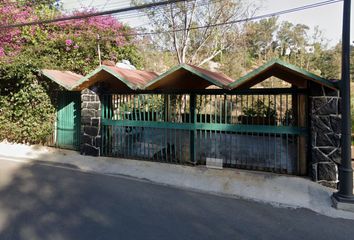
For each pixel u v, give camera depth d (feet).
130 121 27.14
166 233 12.69
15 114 33.60
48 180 20.45
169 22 47.19
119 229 12.96
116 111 28.17
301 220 14.35
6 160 26.96
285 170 21.95
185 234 12.64
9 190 18.01
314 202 16.70
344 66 15.90
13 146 32.94
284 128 21.38
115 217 14.29
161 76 22.95
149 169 23.76
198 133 24.97
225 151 24.27
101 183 20.16
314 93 19.72
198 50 49.60
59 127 32.65
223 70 74.90
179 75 23.88
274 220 14.33
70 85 28.68
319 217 14.75
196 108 24.61
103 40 45.42
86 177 21.67
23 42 42.47
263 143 23.11
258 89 22.15
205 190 19.12
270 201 17.04
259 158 24.59
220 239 12.26
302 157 21.38
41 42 42.50
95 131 28.30
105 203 16.19
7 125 34.14
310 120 20.40
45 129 32.50
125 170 23.68
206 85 29.09
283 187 19.07
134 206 15.88
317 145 19.67
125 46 48.47
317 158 19.66
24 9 44.88
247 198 17.61
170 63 65.10
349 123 15.92
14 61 31.71
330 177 19.19
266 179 20.66
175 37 47.60
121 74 25.22
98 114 28.25
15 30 41.39
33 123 32.73
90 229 12.89
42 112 32.55
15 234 12.28
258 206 16.28
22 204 15.69
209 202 16.85
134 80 25.31
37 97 32.12
